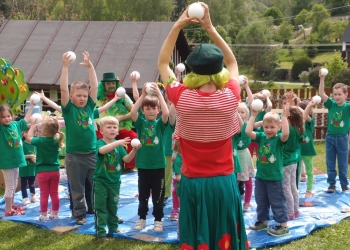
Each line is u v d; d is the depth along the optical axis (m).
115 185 4.95
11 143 5.66
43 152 5.52
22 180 6.37
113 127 4.91
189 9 3.24
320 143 12.26
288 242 4.79
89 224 5.41
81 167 5.34
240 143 5.59
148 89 4.98
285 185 5.37
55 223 5.46
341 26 62.88
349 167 8.83
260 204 5.07
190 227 3.21
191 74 3.11
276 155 4.92
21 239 5.02
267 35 47.75
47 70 12.48
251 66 44.91
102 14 49.66
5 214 5.83
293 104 5.98
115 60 12.35
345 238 4.88
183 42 16.38
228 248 3.22
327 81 29.03
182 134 3.15
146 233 5.08
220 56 3.04
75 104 5.31
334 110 6.77
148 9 49.28
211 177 3.18
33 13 51.41
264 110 6.50
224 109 3.05
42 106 12.28
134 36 12.98
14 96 6.95
